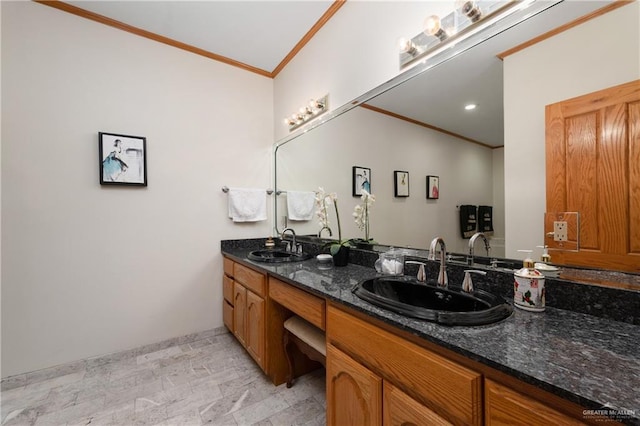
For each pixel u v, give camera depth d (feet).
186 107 7.67
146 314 7.05
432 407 2.44
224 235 8.25
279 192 9.03
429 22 3.97
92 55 6.44
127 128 6.82
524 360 1.96
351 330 3.34
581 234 2.94
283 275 4.83
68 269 6.15
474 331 2.46
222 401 5.15
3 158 5.55
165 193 7.33
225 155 8.30
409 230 4.93
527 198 3.38
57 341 6.03
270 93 9.24
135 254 6.91
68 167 6.14
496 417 2.01
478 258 3.94
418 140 4.70
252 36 7.28
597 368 1.86
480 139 3.82
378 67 5.26
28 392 5.42
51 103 5.98
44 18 5.94
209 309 7.98
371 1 5.37
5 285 5.57
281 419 4.69
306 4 6.15
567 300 2.92
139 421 4.66
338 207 6.60
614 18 2.64
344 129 6.27
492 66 3.64
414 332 2.52
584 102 2.87
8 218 5.59
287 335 5.61
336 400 3.62
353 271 5.17
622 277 2.67
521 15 3.30
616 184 2.68
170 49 7.45
